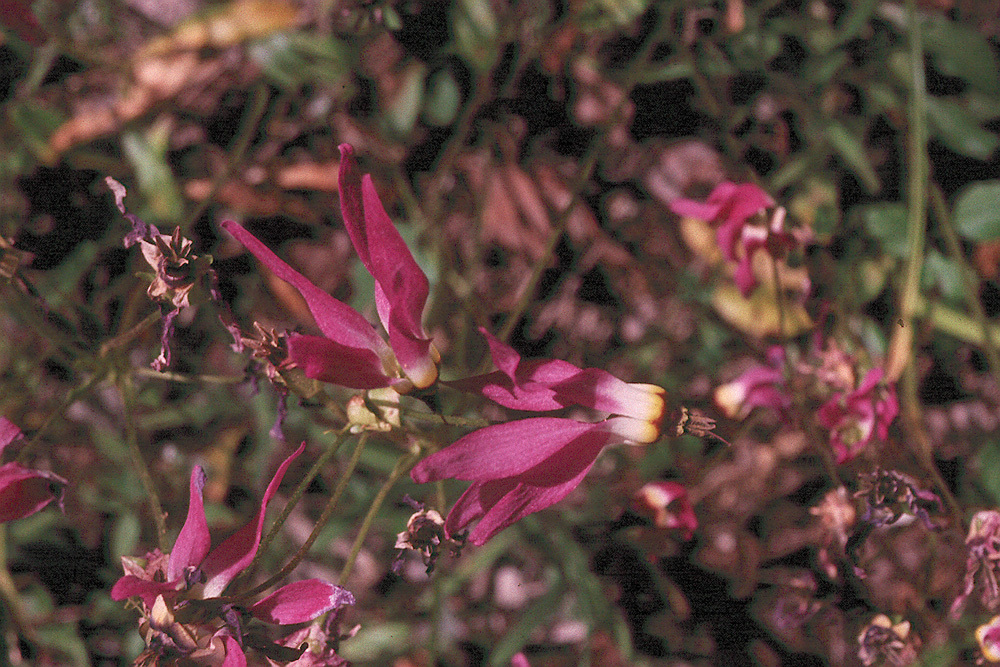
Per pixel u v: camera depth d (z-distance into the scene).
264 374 0.32
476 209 0.39
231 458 0.37
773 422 0.36
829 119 0.36
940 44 0.36
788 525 0.36
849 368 0.33
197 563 0.29
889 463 0.33
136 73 0.39
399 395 0.29
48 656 0.35
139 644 0.35
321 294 0.29
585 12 0.38
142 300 0.36
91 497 0.36
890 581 0.34
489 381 0.29
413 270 0.28
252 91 0.39
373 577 0.36
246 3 0.38
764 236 0.33
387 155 0.39
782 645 0.35
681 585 0.35
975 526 0.32
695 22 0.38
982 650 0.32
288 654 0.29
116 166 0.38
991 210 0.35
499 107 0.39
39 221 0.37
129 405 0.32
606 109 0.39
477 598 0.36
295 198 0.39
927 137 0.37
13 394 0.36
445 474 0.28
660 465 0.36
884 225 0.35
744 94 0.38
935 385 0.36
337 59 0.38
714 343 0.36
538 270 0.35
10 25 0.38
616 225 0.39
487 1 0.38
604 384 0.29
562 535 0.35
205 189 0.39
